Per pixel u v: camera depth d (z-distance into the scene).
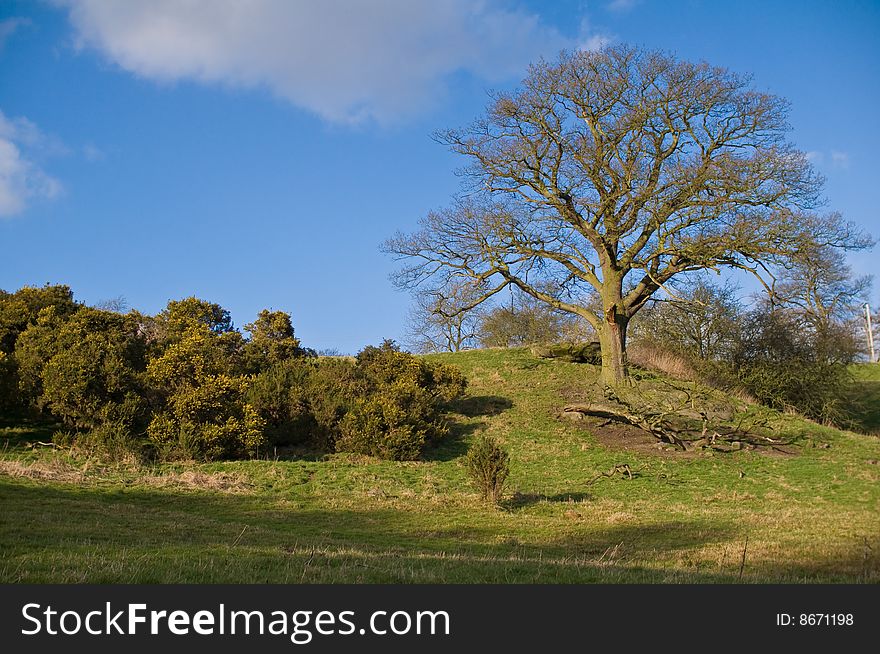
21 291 28.83
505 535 14.89
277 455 22.75
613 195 26.91
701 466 24.27
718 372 35.72
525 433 27.28
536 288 33.91
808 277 30.42
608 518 16.83
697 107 26.42
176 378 22.62
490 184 28.97
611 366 29.42
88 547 10.20
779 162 25.08
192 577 8.57
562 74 27.19
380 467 22.11
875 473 23.50
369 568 9.73
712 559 12.35
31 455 19.62
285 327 31.50
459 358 38.31
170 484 17.88
